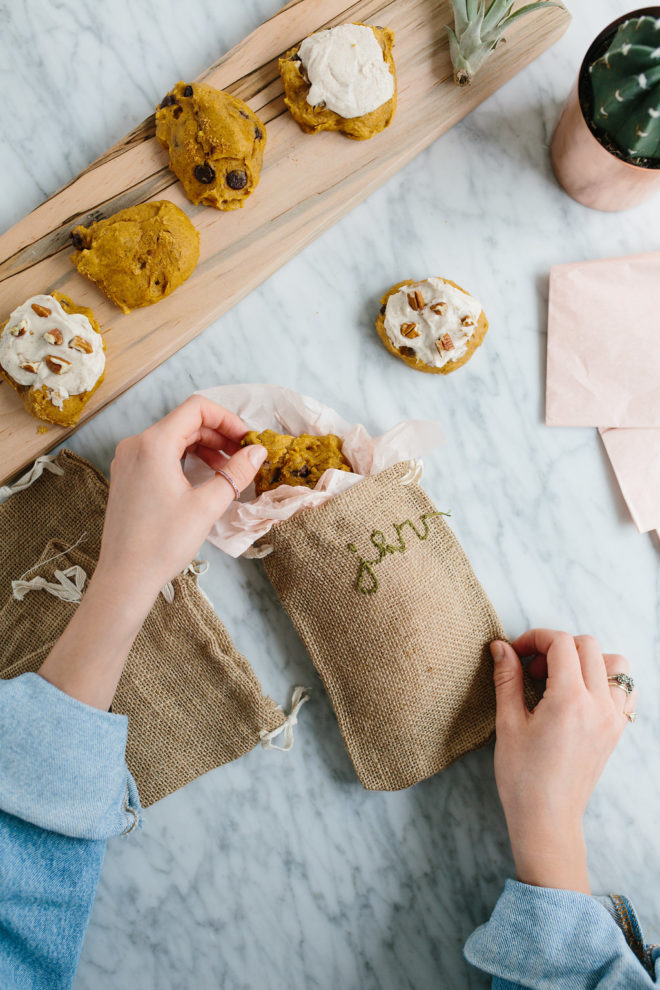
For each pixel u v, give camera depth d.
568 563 0.89
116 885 0.86
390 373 0.89
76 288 0.83
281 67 0.80
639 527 0.87
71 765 0.62
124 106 0.89
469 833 0.86
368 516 0.79
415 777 0.81
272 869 0.86
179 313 0.83
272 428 0.85
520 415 0.89
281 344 0.88
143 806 0.82
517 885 0.72
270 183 0.84
